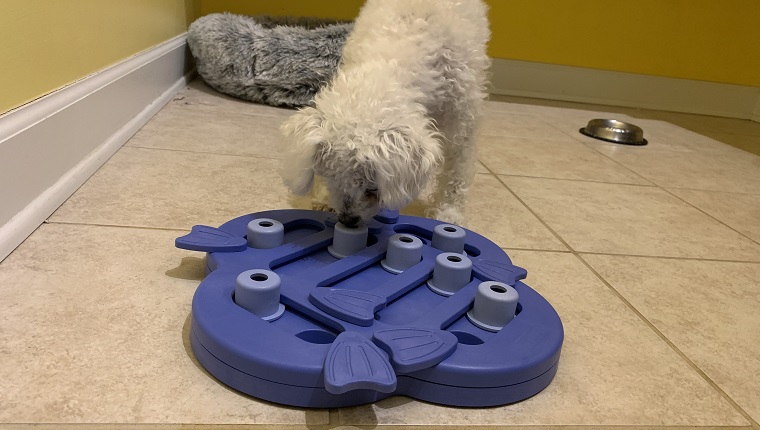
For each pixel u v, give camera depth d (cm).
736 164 248
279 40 248
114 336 84
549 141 253
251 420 71
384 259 107
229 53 247
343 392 68
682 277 130
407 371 74
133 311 90
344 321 82
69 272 98
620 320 107
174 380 76
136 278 100
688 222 168
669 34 361
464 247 116
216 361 77
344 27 251
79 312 88
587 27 354
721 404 87
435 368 77
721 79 374
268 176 159
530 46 355
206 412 71
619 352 97
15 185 105
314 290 86
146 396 73
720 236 159
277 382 73
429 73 118
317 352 75
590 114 331
